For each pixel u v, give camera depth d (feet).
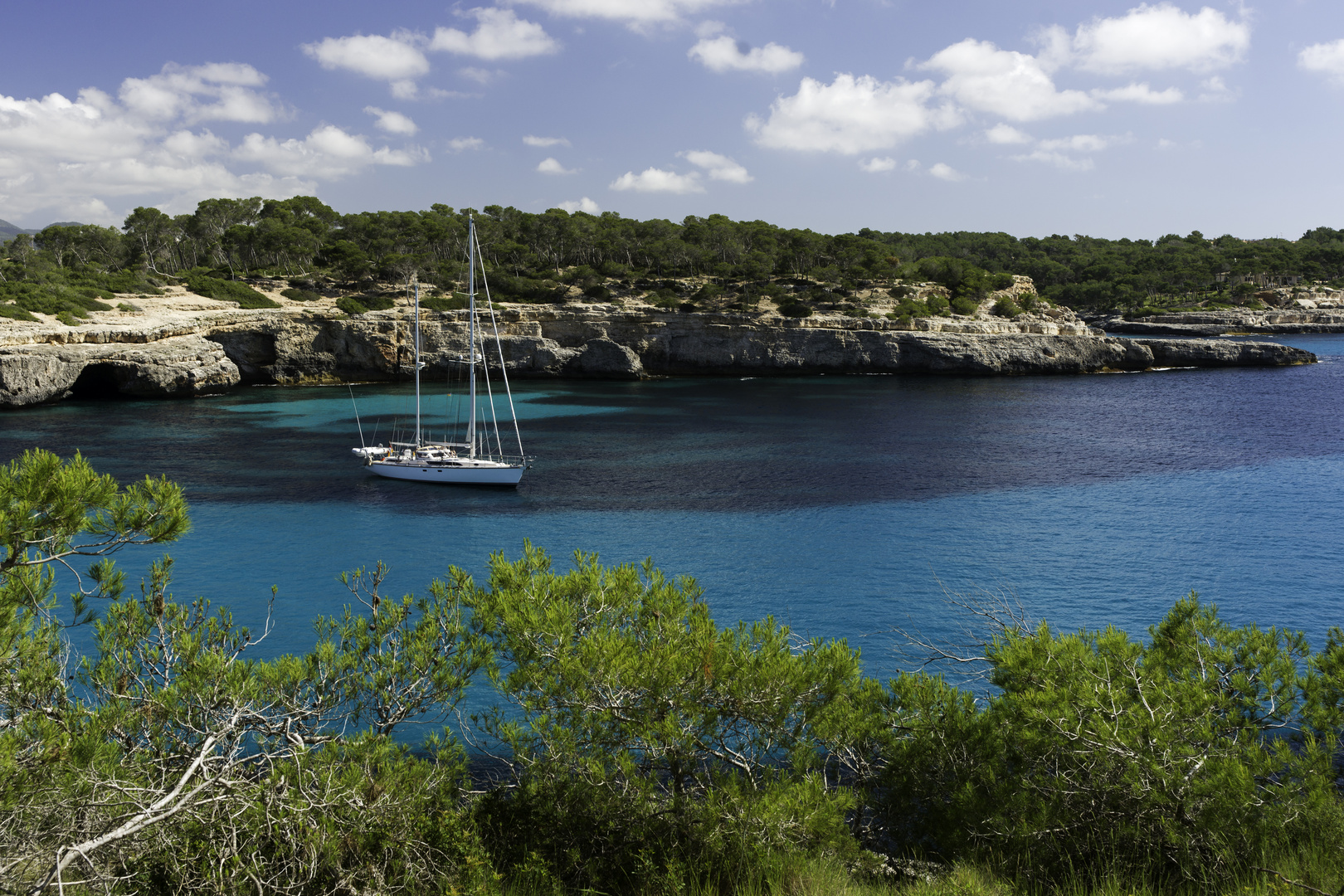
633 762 29.60
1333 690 30.71
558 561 118.11
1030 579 109.09
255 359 336.49
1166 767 27.27
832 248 468.34
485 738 61.67
